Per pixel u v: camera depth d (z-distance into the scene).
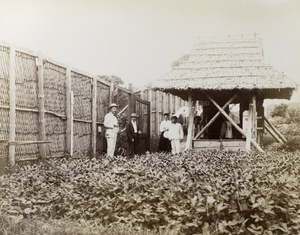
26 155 7.62
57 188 5.37
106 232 4.50
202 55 11.88
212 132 14.54
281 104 17.22
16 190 5.13
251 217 4.39
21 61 7.59
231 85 10.53
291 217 4.29
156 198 4.86
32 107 7.90
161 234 4.40
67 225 4.70
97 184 5.14
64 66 9.49
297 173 5.61
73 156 9.41
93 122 11.52
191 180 4.79
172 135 12.52
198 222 4.31
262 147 11.79
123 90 13.56
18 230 4.52
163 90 11.59
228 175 4.81
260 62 11.23
